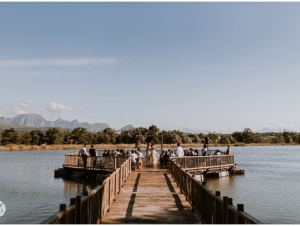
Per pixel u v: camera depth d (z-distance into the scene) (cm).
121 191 1357
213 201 690
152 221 845
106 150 2820
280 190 2280
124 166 1633
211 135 14425
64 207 493
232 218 527
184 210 983
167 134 10981
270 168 3953
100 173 2503
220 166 2847
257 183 2614
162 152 2780
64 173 2928
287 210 1653
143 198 1191
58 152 8050
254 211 1633
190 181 1044
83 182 2622
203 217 807
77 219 586
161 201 1132
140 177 1861
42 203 1811
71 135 12450
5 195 2061
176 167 1577
